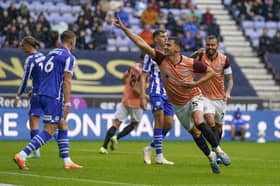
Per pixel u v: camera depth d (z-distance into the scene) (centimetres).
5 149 4403
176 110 2967
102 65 6334
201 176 2830
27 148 2956
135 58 6444
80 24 6675
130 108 4275
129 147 4847
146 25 7038
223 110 3547
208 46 3472
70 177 2711
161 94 3441
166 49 2886
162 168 3177
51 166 3170
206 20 7219
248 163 3559
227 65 3516
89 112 5656
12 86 6059
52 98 2942
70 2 7356
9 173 2830
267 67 7006
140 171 3008
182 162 3556
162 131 3466
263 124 6059
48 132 2961
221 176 2844
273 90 6850
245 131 6003
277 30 7556
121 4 7106
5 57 6141
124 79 4353
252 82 6881
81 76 6222
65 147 3088
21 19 6481
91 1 7356
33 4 7256
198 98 2933
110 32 7019
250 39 7412
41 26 6450
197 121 2891
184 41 6800
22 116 5531
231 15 7675
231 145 5341
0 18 6569
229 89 3547
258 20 7725
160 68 2928
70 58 2967
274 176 2877
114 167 3189
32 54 3450
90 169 3058
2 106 5597
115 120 4259
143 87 3544
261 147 5103
